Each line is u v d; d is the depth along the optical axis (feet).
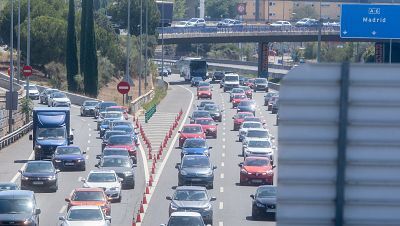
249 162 387.75
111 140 445.78
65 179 387.75
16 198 260.42
